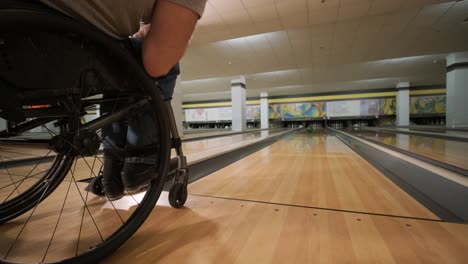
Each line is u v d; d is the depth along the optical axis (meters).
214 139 3.82
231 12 2.86
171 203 0.62
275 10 2.83
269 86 8.90
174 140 0.60
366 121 10.76
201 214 0.59
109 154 0.53
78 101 0.36
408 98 8.36
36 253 0.40
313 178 1.00
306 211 0.60
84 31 0.32
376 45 4.25
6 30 0.26
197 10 0.37
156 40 0.38
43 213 0.58
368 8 2.79
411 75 7.12
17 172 0.96
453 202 0.64
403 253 0.40
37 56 0.30
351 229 0.50
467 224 0.51
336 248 0.42
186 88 8.92
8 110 0.32
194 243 0.44
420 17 3.15
